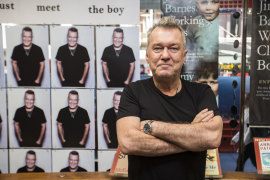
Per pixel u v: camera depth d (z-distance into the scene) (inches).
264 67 87.4
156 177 54.7
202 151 57.7
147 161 55.1
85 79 92.1
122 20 89.3
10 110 93.1
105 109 92.7
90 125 93.7
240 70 92.0
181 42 55.6
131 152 54.0
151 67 56.9
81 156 94.4
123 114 57.6
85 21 89.4
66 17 89.1
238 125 93.5
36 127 93.7
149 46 57.0
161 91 59.0
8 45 90.7
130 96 59.4
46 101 93.0
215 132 54.2
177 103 58.2
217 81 89.3
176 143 53.1
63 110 93.2
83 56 91.1
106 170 94.3
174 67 55.5
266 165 72.1
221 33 91.5
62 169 94.7
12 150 94.3
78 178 76.5
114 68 91.4
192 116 57.5
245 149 94.4
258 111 88.5
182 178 54.6
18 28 90.0
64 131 93.8
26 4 88.6
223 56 92.4
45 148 94.3
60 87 92.5
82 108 93.1
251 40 87.1
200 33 88.2
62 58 91.3
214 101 59.6
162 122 53.8
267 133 93.4
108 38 90.2
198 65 89.4
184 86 60.7
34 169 94.7
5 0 88.1
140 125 55.5
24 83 92.4
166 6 88.2
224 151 94.7
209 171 73.1
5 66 91.9
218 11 87.1
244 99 91.0
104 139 93.7
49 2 88.5
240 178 74.5
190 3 87.6
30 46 90.7
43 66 91.6
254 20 86.6
